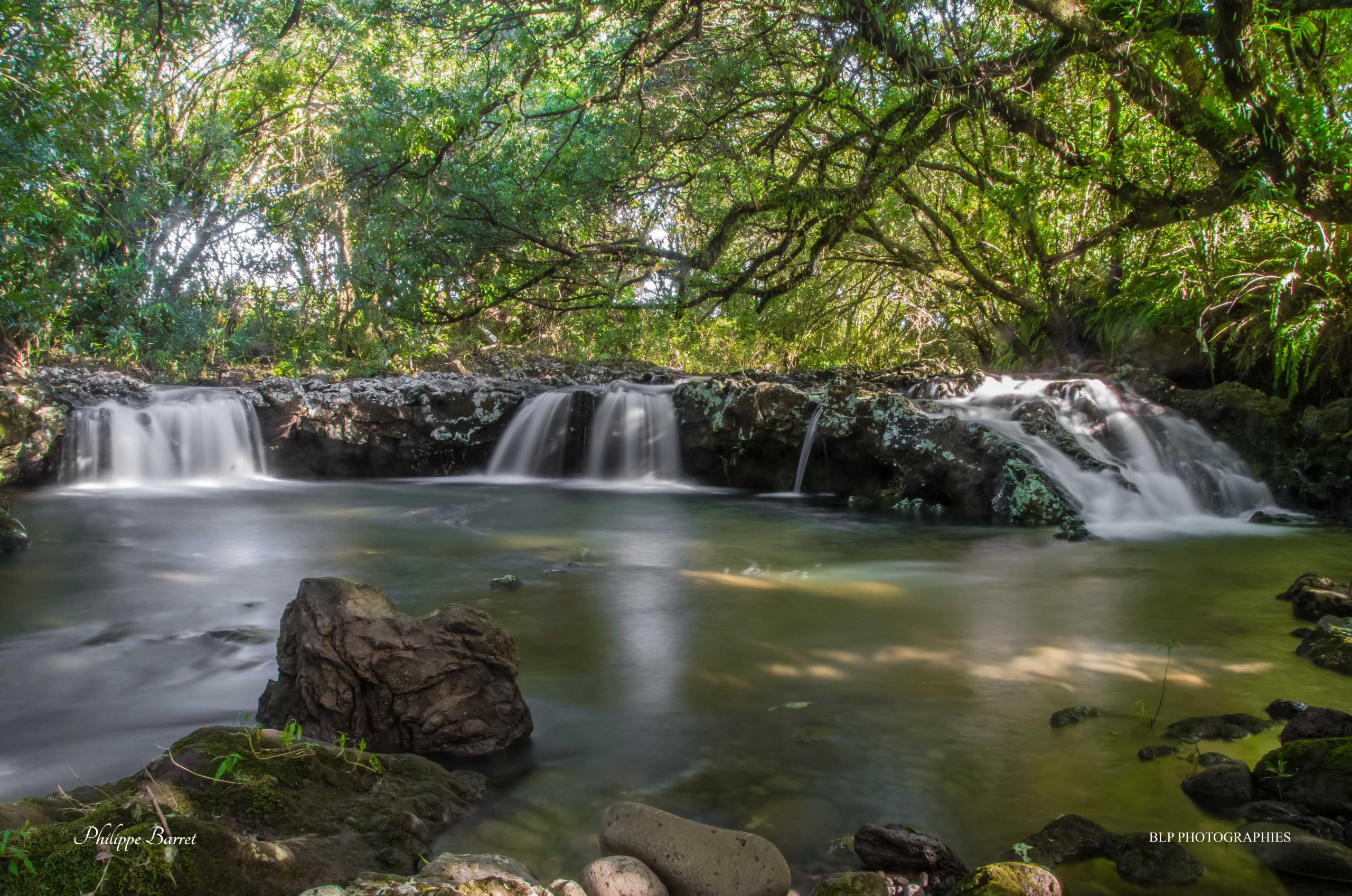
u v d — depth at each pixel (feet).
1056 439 33.37
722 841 8.38
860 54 26.32
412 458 46.55
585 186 30.14
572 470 45.88
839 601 19.36
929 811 9.80
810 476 39.65
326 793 9.20
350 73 57.06
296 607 12.46
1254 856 8.64
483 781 10.46
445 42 30.63
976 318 58.03
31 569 22.99
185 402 44.01
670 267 30.99
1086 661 14.92
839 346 68.39
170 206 61.11
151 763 9.04
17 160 24.41
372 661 11.51
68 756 11.30
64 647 15.98
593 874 7.74
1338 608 16.98
